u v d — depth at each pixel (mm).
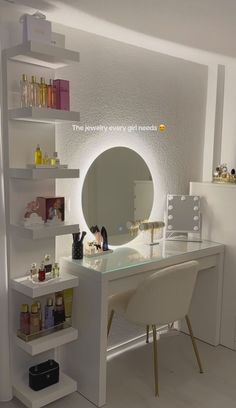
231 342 2818
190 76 3033
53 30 2209
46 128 2131
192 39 2453
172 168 3006
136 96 2691
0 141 1985
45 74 2100
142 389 2314
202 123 3184
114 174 2619
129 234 2742
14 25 1949
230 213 2744
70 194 2398
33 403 1992
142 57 2693
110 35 2416
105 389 2162
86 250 2396
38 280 2039
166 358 2684
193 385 2365
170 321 2252
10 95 1966
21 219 2074
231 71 3094
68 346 2316
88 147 2455
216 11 1989
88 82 2412
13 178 2021
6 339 2111
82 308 2193
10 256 2066
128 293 2494
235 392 2301
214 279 2822
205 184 2879
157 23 2176
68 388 2143
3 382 2129
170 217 2910
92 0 1863
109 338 2721
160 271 2129
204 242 2846
